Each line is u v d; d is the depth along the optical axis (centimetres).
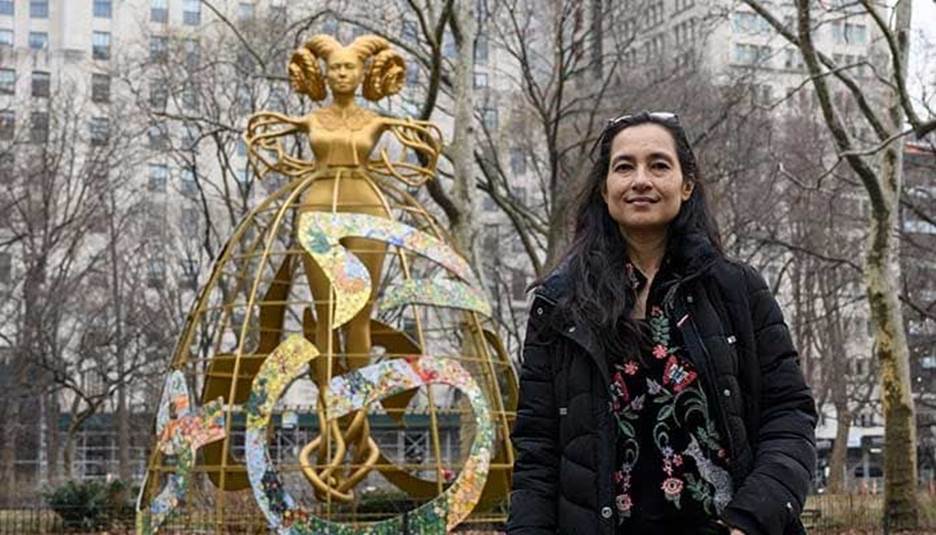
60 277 3403
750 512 288
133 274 4106
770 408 313
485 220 4619
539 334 323
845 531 1997
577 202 340
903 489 2066
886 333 2106
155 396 4091
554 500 315
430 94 1905
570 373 312
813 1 2638
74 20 5469
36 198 4072
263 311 1070
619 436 308
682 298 313
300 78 1038
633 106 2552
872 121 2006
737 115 2758
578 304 313
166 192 4228
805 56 1897
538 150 3869
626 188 322
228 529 1146
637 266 327
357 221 946
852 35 3416
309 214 942
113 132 5147
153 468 942
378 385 899
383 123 1008
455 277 1037
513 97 3628
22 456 4534
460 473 900
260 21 3356
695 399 305
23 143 3716
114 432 4725
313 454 979
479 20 2761
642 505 304
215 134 2525
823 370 4153
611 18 2819
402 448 3136
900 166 2136
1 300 4316
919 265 3869
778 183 3588
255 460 881
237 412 1139
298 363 898
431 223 1023
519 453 321
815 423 312
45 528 2011
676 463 304
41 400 4203
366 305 935
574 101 2550
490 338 1055
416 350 1137
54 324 3462
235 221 3005
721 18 2650
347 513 1153
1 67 4512
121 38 4947
